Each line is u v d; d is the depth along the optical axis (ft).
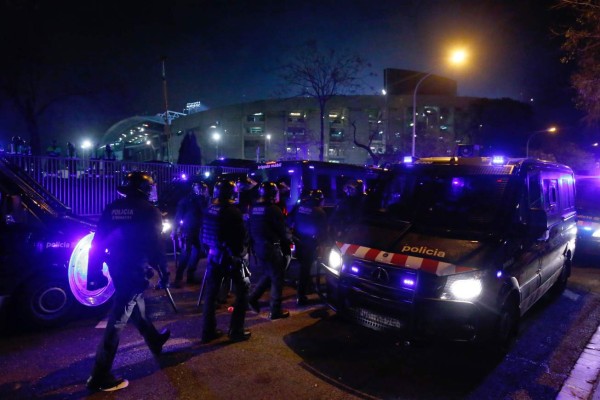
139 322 13.03
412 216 15.14
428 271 12.39
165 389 11.73
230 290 22.16
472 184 15.38
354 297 13.96
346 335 16.01
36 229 16.16
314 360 13.82
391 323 12.95
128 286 11.94
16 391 11.47
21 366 12.91
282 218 17.06
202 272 26.32
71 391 11.53
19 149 46.68
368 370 13.24
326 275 15.42
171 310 18.58
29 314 15.61
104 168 42.09
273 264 17.11
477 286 12.23
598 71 36.17
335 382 12.42
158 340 13.51
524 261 15.06
